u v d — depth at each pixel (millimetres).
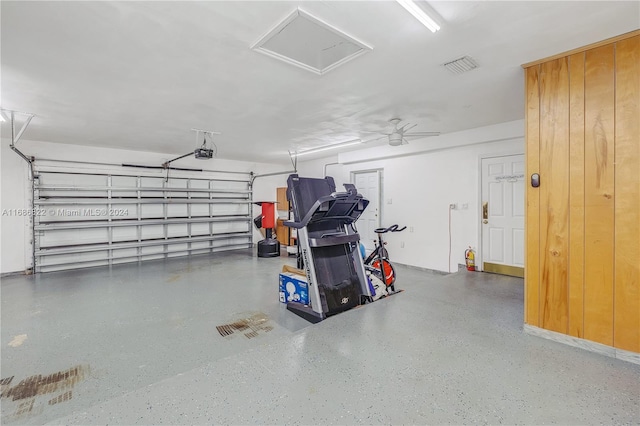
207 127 4805
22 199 5734
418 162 6043
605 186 2275
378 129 4973
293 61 2580
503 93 3373
